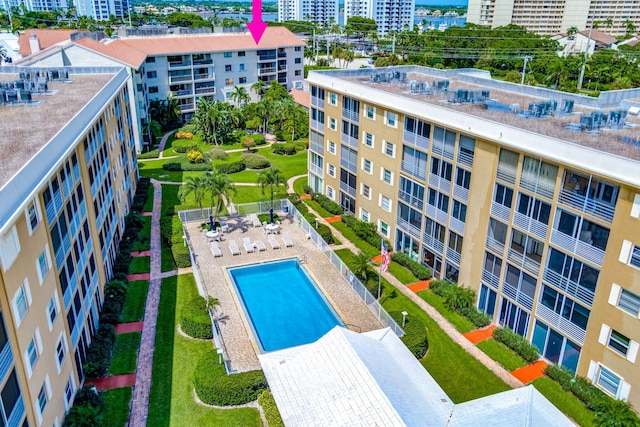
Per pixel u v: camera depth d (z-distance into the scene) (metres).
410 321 31.11
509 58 135.25
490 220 31.11
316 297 35.62
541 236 27.66
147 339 30.55
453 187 33.78
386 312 31.16
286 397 22.11
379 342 26.08
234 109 79.12
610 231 23.86
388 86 44.28
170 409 25.27
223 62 90.31
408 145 37.69
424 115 35.06
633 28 197.62
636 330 23.41
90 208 31.73
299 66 103.81
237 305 33.88
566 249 26.30
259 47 93.06
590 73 115.06
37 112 32.03
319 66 153.62
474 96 37.69
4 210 17.59
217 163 63.31
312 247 42.44
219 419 24.69
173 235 42.31
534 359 28.73
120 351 29.34
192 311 31.56
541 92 40.62
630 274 23.31
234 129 80.38
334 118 48.38
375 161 42.53
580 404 25.78
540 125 30.75
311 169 55.47
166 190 55.16
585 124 29.66
